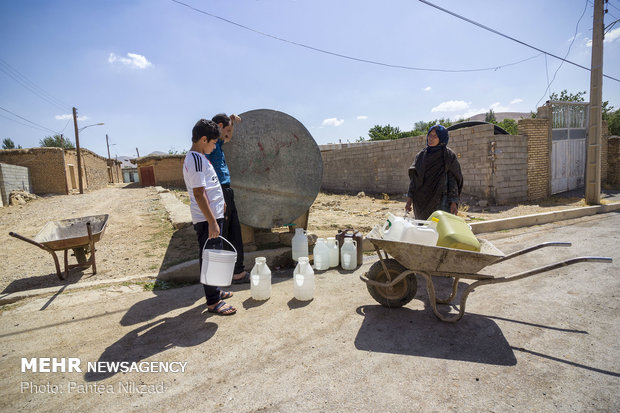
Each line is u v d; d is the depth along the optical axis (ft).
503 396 6.53
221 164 12.83
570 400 6.37
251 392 6.79
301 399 6.54
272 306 11.18
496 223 23.59
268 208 16.31
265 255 15.64
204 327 9.69
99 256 17.67
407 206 15.31
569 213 28.19
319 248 14.98
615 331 9.13
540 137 39.01
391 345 8.59
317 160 17.39
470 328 9.50
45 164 72.08
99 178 107.34
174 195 53.31
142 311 10.82
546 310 10.64
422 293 12.45
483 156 35.86
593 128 31.99
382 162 52.65
